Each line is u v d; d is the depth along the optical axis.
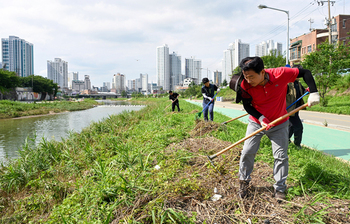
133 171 3.50
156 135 5.75
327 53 16.52
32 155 5.98
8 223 3.21
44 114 29.20
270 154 4.06
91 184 3.46
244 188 2.73
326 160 4.02
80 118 23.97
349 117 12.06
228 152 4.07
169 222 2.29
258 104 2.67
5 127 17.17
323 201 2.55
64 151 6.14
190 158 3.98
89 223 2.39
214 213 2.45
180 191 2.79
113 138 6.40
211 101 7.45
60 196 3.79
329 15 21.44
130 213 2.49
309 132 8.01
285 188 2.65
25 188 4.52
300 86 4.30
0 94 62.88
